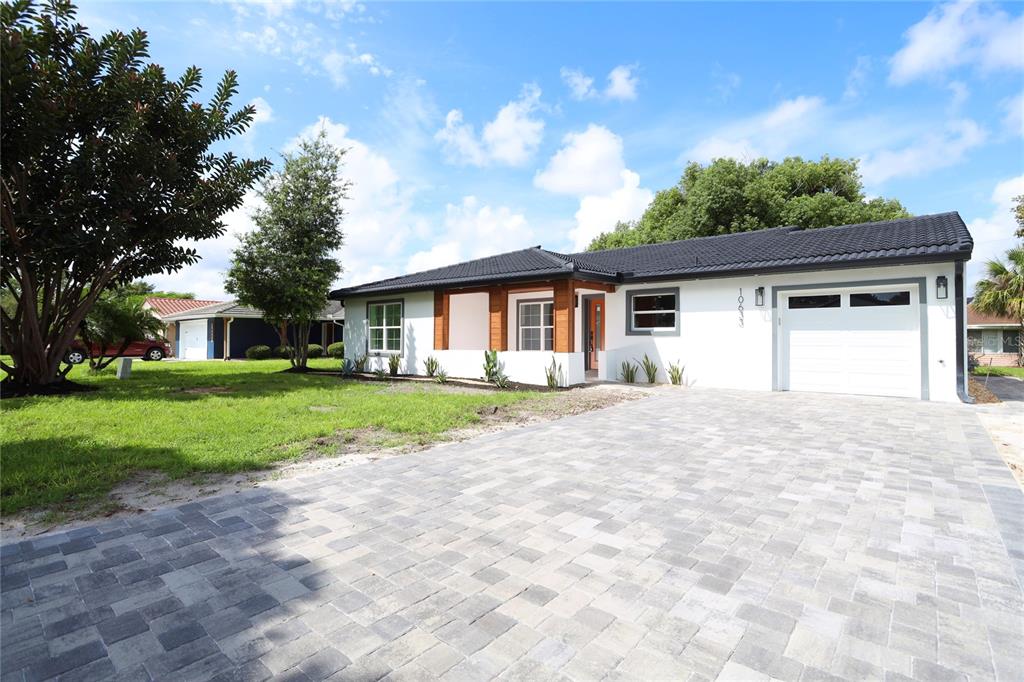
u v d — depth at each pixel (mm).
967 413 8352
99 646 2299
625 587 2824
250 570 3029
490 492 4465
